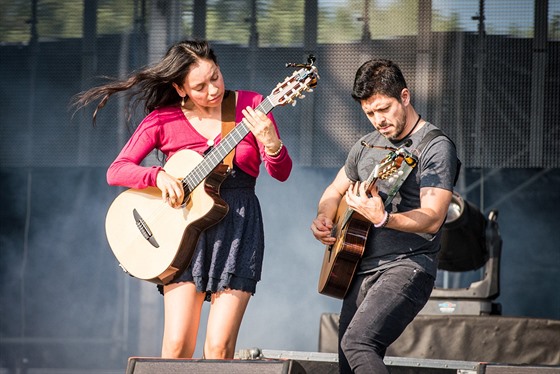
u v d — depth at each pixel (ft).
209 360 20.80
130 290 50.52
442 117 45.29
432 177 22.94
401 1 45.68
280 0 46.57
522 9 44.83
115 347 50.37
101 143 47.57
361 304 23.08
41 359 50.70
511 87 44.93
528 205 50.37
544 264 50.78
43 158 47.93
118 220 25.07
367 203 22.29
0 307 50.98
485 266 36.01
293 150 46.32
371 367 22.08
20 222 50.98
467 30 45.21
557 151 44.62
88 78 47.57
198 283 23.57
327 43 46.21
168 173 24.07
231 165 23.75
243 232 23.75
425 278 23.35
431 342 33.50
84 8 47.70
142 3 47.34
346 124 45.96
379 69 23.30
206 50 23.72
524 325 33.04
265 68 46.62
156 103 24.80
